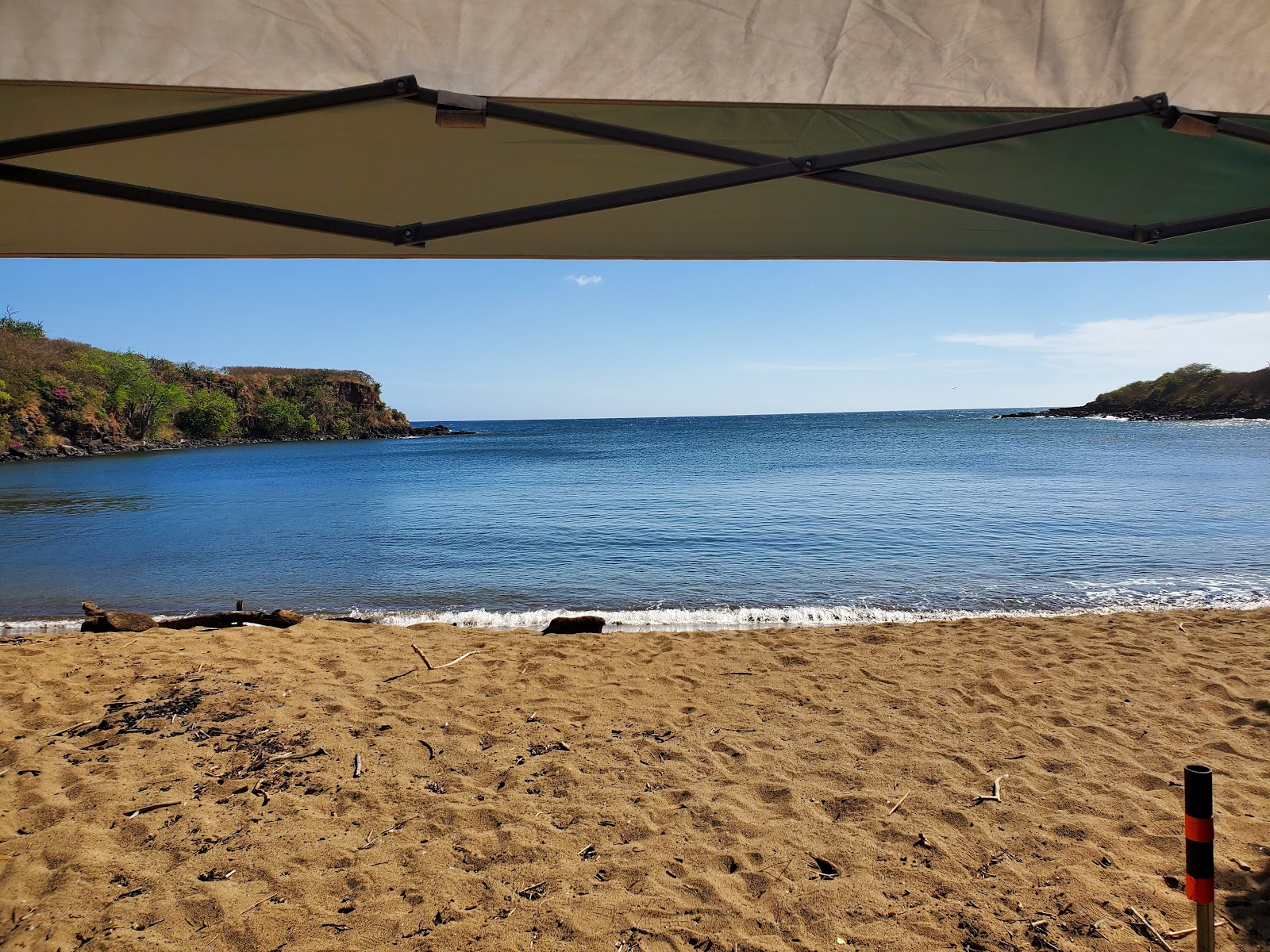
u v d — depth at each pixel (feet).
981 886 9.87
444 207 8.29
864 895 9.71
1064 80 5.74
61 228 8.19
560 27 5.22
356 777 13.17
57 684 17.52
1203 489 69.67
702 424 474.90
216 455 197.67
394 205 8.21
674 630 27.78
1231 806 11.83
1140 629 24.29
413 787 12.83
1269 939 8.58
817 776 13.28
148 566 42.65
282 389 327.88
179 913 9.29
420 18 5.09
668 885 10.00
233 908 9.41
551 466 129.08
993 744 14.62
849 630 24.90
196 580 38.60
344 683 18.20
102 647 21.12
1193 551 41.19
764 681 18.88
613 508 66.18
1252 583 33.65
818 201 8.08
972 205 7.20
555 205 6.98
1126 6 5.23
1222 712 16.16
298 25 5.08
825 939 8.84
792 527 52.34
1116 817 11.61
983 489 74.08
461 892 9.82
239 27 5.05
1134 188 7.82
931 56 5.53
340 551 46.73
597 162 7.30
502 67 5.49
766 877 10.15
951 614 29.48
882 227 8.83
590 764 13.80
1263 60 5.58
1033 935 8.82
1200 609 27.55
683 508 64.64
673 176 7.67
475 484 96.73
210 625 25.02
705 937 8.92
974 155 7.19
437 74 5.54
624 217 8.48
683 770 13.55
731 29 5.29
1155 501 61.98
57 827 11.25
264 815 11.82
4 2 4.74
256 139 6.61
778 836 11.25
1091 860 10.42
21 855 10.49
